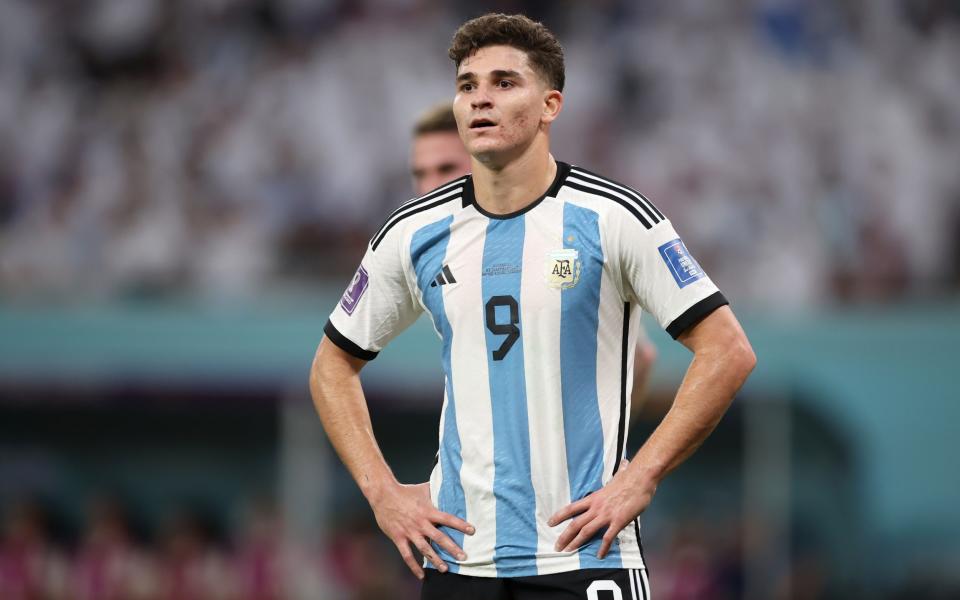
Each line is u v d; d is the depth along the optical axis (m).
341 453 11.94
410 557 11.31
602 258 11.02
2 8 48.94
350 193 45.78
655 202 45.78
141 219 44.41
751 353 11.02
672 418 10.89
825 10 49.88
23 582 38.06
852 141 47.16
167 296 40.06
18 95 47.69
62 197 45.03
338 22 49.75
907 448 36.94
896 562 36.81
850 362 37.09
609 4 50.19
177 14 49.66
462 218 11.41
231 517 38.81
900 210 45.59
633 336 11.42
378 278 11.87
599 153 47.09
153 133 46.81
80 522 39.09
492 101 11.03
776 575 37.53
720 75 48.47
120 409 39.16
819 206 44.97
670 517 38.38
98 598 38.06
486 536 10.96
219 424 39.00
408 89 48.12
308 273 41.19
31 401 38.78
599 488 10.92
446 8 50.41
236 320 36.94
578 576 10.70
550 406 10.92
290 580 37.81
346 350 12.12
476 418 11.08
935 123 48.41
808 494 37.66
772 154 46.38
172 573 38.41
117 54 48.97
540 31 11.25
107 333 36.75
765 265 43.25
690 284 10.98
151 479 39.16
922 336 37.16
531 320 10.99
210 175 45.59
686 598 37.69
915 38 50.09
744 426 37.97
